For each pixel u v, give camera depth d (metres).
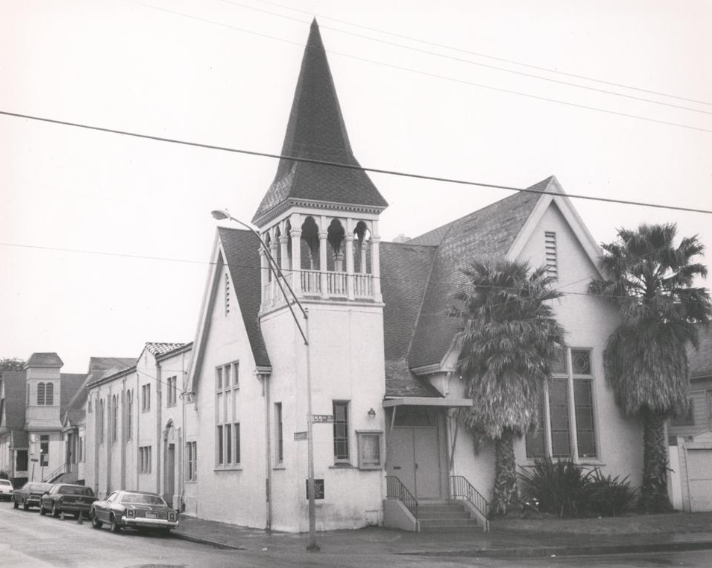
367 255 36.03
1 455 88.12
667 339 33.22
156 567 19.33
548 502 31.30
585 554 24.30
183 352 42.22
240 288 35.06
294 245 30.98
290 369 30.84
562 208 34.75
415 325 35.28
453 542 25.97
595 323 34.88
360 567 19.50
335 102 33.50
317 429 29.91
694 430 42.53
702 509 33.81
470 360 31.22
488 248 35.03
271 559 21.62
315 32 34.28
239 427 35.16
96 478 56.62
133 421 50.06
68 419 67.25
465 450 31.73
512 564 20.62
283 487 30.89
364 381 31.03
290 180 31.48
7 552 22.80
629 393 33.69
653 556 23.34
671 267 34.19
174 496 41.31
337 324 31.03
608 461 34.12
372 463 30.55
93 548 24.08
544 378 31.05
